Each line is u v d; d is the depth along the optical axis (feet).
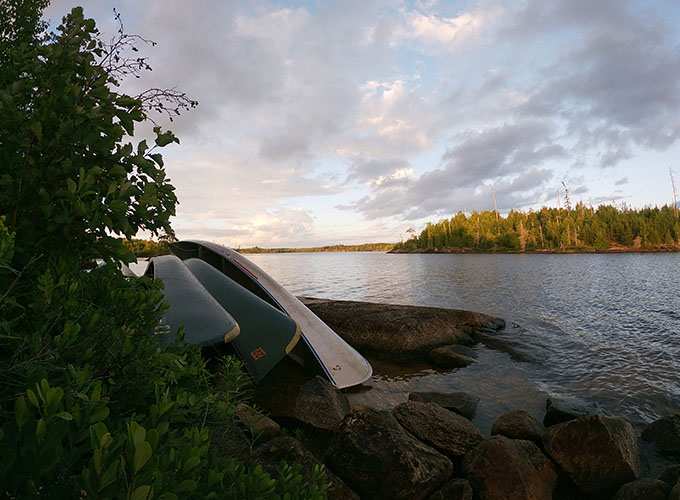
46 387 2.68
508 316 43.93
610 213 429.79
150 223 6.38
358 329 30.55
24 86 5.78
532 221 450.71
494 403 18.78
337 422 14.35
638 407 18.19
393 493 10.73
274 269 161.68
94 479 2.51
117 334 5.01
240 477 3.80
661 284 78.89
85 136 5.41
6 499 2.61
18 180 5.04
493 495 10.99
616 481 11.44
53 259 5.26
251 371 16.66
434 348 28.48
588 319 41.47
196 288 19.06
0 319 4.53
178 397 5.07
